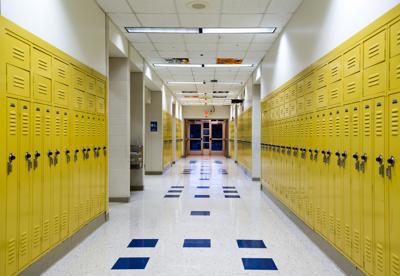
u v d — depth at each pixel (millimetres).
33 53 2965
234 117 18031
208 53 7836
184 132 22703
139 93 8305
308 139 4418
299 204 4840
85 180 4328
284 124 5852
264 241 4215
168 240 4246
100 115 4973
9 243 2572
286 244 4098
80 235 4160
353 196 2996
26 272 2850
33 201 2963
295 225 5012
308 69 4434
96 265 3389
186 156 23016
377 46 2580
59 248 3541
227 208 6203
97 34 4871
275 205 6488
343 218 3227
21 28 2758
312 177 4230
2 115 2482
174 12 5270
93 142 4660
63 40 3645
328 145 3656
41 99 3117
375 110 2596
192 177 10945
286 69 5777
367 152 2727
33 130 2963
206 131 24156
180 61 8703
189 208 6191
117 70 6672
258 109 10133
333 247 3494
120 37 6148
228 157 21500
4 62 2510
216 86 13227
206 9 5145
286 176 5652
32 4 2953
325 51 3809
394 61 2330
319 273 3207
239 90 14375
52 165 3352
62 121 3596
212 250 3863
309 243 4145
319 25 4027
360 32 2879
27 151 2857
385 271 2439
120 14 5328
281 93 6145
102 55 5113
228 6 5027
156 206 6363
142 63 8273
